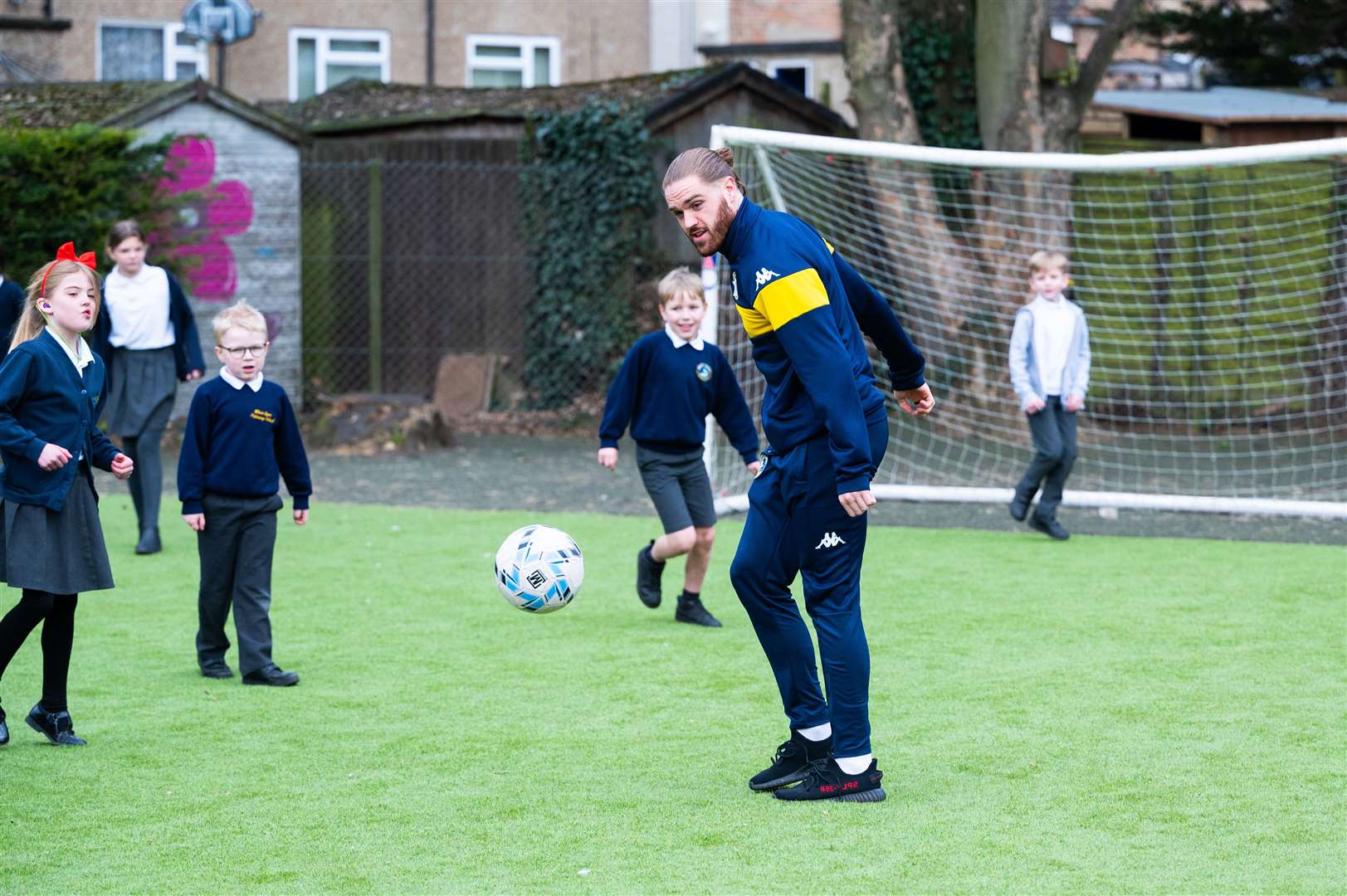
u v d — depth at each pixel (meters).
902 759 4.53
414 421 13.24
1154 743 4.69
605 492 10.90
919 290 13.52
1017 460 12.30
